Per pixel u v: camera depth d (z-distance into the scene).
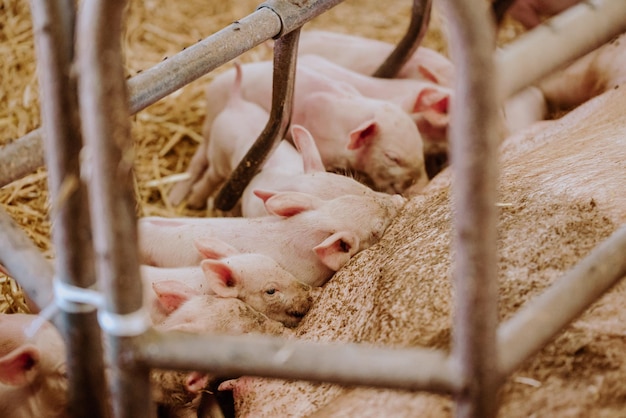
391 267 1.80
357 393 1.49
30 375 1.64
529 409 1.31
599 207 1.69
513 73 1.11
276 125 2.42
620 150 1.99
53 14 1.10
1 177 1.48
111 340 1.18
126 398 1.21
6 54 3.61
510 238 1.67
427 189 2.47
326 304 1.97
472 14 0.97
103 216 1.10
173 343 1.18
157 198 3.19
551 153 2.16
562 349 1.38
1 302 2.35
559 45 1.15
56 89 1.13
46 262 1.37
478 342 1.10
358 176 2.91
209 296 2.00
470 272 1.07
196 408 1.97
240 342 1.18
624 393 1.30
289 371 1.16
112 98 1.05
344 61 3.45
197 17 4.23
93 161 1.08
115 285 1.14
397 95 3.07
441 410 1.35
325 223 2.25
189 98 3.62
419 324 1.54
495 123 1.01
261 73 3.16
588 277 1.27
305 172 2.54
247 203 2.67
